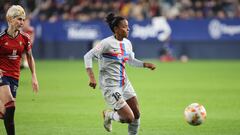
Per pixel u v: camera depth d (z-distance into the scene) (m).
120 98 25.70
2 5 85.00
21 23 26.19
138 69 77.75
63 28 94.50
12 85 26.69
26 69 74.56
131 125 26.80
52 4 97.25
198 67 79.44
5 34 26.39
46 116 35.75
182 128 31.73
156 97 46.22
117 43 26.28
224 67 78.81
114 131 30.75
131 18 94.50
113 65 26.19
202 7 95.94
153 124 33.09
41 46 94.56
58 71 71.88
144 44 93.81
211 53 93.81
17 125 32.41
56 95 47.06
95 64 84.00
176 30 93.75
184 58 92.25
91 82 25.72
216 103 42.31
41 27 94.62
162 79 62.72
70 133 30.02
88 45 94.12
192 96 46.75
